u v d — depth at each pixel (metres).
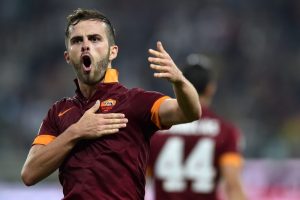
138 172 12.54
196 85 18.84
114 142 12.45
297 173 33.25
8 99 57.44
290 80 62.25
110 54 13.17
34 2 65.81
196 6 66.00
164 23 65.44
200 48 62.78
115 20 66.06
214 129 18.52
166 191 18.55
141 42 64.69
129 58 63.34
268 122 57.16
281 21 67.06
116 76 13.20
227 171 18.20
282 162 33.59
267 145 48.53
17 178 42.47
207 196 18.41
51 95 58.72
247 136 51.16
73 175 12.52
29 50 62.91
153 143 18.69
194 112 12.08
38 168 12.63
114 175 12.35
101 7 66.88
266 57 63.75
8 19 65.31
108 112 12.68
